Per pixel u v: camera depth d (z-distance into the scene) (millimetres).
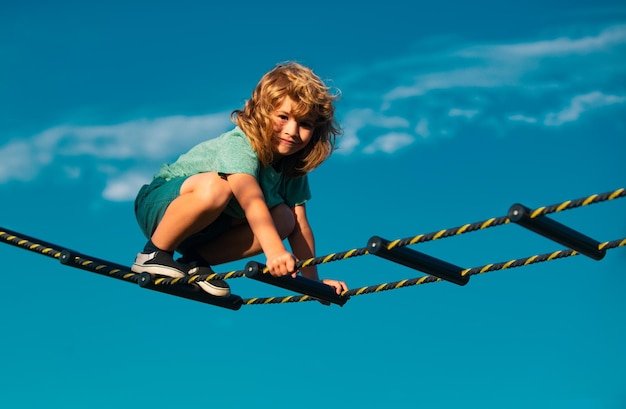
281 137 4688
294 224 5094
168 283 4770
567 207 3680
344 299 4914
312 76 4691
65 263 4785
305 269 5145
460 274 4488
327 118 4812
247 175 4621
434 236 4008
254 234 4758
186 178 4770
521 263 4266
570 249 4098
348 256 4230
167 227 4715
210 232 4891
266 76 4711
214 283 4859
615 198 3561
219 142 4840
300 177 5070
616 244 4059
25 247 4891
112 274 4863
